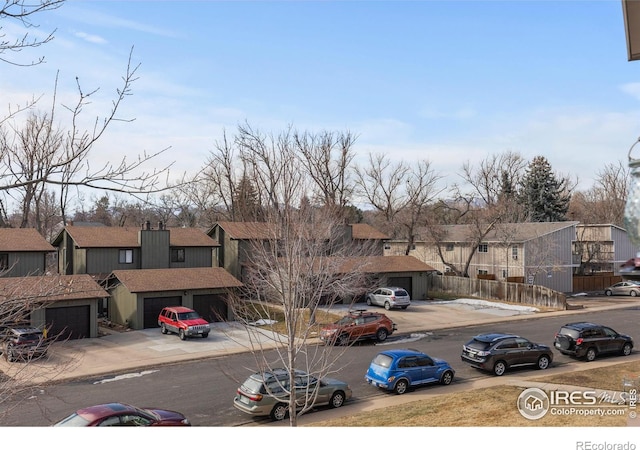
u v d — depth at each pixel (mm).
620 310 39156
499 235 49188
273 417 16297
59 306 28812
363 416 15852
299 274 13031
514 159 70625
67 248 39000
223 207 59312
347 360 23906
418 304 41031
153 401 18312
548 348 22500
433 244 53094
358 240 40219
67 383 20625
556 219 64312
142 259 38375
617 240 52156
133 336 30000
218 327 31891
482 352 21266
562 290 49562
